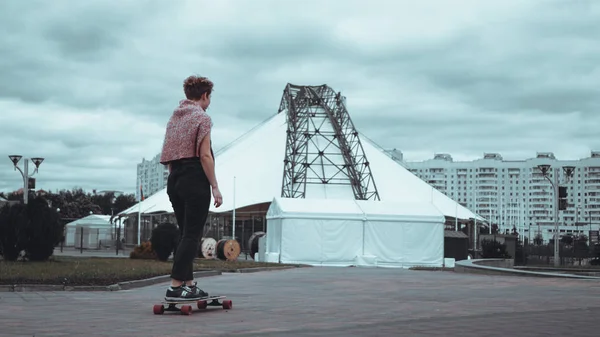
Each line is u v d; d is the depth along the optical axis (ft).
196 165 22.59
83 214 396.78
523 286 38.32
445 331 17.99
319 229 121.49
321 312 23.00
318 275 58.44
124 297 31.14
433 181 615.57
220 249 120.57
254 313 22.41
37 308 24.38
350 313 22.76
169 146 22.71
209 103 24.02
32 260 76.48
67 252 165.48
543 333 17.72
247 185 190.80
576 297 30.14
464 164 609.83
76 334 16.97
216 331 17.76
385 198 194.80
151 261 90.74
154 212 180.45
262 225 196.75
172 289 22.75
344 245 122.31
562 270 83.05
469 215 193.47
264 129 226.58
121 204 507.30
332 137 217.36
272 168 201.26
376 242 123.85
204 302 23.18
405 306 25.50
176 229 100.99
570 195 587.27
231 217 199.41
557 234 122.31
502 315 22.29
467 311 23.65
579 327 19.06
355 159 205.98
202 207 22.61
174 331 17.67
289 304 26.20
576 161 586.45
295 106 227.40
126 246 177.06
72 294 33.96
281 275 59.41
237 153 211.20
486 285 39.68
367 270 78.38
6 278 40.73
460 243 149.48
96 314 21.98
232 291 34.99
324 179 200.23
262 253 134.72
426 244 125.39
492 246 126.11
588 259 141.59
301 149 207.82
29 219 75.20
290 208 122.01
